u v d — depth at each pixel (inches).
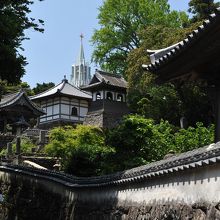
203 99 1315.2
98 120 2038.6
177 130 1168.8
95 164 815.1
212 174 306.5
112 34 2053.4
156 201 390.6
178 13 2016.5
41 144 1339.8
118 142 785.6
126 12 2021.4
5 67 587.5
